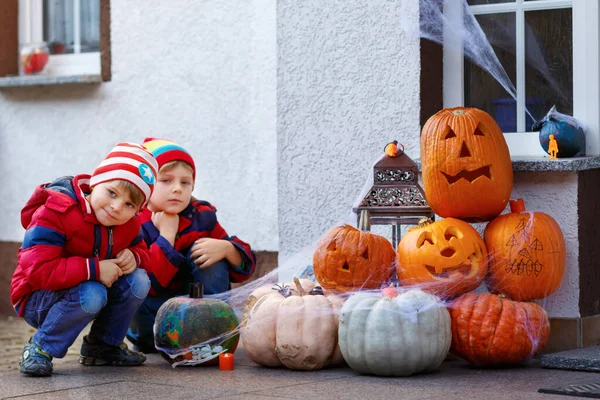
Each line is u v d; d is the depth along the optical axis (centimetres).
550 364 503
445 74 613
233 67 725
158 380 481
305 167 630
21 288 500
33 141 831
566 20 580
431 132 526
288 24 631
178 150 564
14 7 859
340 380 473
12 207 845
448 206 525
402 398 423
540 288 519
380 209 550
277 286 536
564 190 543
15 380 484
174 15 750
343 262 521
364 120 611
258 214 718
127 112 777
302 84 629
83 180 513
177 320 515
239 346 611
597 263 560
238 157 725
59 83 802
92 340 532
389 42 602
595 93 571
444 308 492
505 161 523
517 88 596
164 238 560
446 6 609
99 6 818
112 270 501
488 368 507
